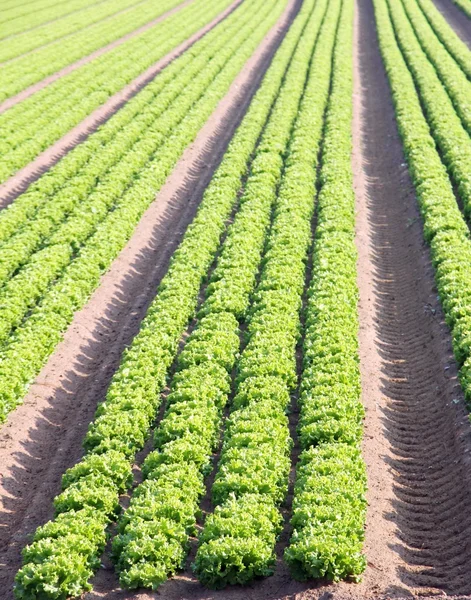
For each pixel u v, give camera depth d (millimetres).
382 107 49562
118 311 27469
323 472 17328
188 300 26062
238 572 15016
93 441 19188
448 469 18656
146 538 15398
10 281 26812
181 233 33438
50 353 23859
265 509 16172
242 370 21797
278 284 26688
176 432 19078
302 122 44281
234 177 37406
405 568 15734
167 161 39438
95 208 33531
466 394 20312
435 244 28953
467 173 35469
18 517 17734
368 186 38250
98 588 15328
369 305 27094
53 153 42531
